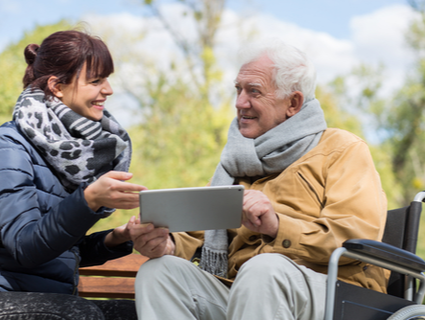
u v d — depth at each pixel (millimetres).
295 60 1784
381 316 1342
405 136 10375
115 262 2201
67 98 1674
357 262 1532
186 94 8109
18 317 1219
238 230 1716
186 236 1833
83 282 2193
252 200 1480
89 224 1351
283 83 1765
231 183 1843
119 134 1825
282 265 1323
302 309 1343
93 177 1620
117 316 1609
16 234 1368
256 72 1784
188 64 8648
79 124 1640
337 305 1278
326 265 1545
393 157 10297
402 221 1665
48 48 1648
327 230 1493
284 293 1302
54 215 1352
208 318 1491
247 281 1295
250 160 1777
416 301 1497
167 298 1409
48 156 1552
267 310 1264
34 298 1293
